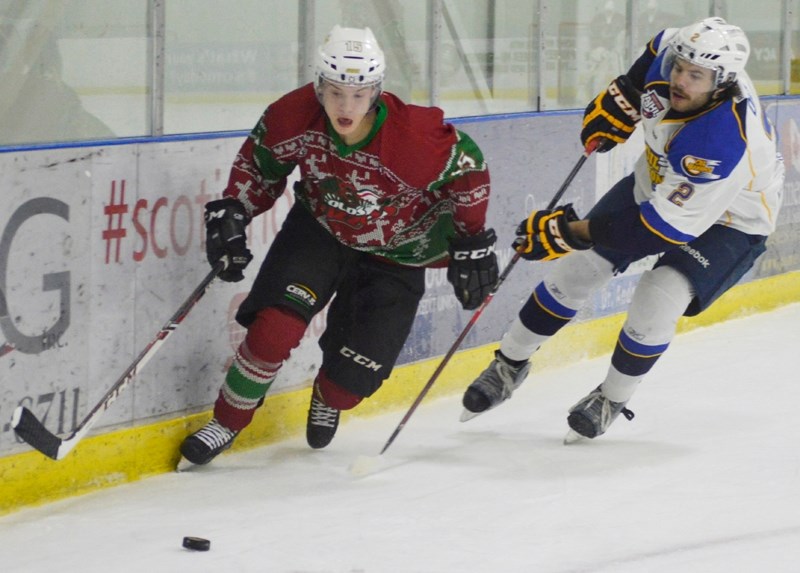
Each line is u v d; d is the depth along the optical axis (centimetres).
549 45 1295
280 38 1040
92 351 862
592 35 1350
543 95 1297
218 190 945
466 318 1167
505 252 1213
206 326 941
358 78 774
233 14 991
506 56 1257
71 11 873
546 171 1251
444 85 1202
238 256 852
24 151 801
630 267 1357
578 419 977
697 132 850
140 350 896
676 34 902
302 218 898
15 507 821
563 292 988
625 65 1409
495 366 1020
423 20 1171
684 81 839
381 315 896
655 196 866
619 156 1353
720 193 857
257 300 872
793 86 1609
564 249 900
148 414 904
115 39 905
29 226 809
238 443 966
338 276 900
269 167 866
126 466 889
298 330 870
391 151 823
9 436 813
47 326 829
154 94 932
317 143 834
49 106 875
